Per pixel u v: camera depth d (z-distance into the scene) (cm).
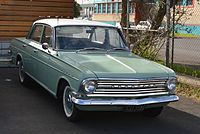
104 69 543
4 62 1129
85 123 581
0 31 1248
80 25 689
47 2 1306
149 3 1178
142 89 550
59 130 540
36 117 601
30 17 1287
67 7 1345
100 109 543
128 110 549
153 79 556
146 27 1165
